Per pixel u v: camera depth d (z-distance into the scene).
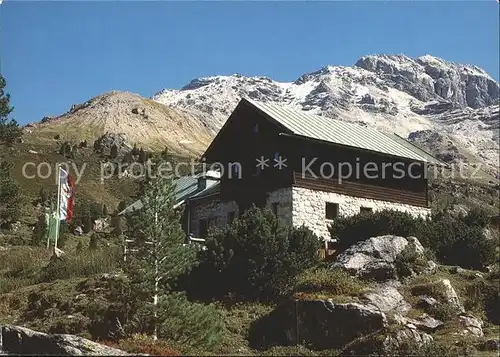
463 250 34.62
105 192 88.75
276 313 26.56
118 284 28.73
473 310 27.94
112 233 62.97
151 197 25.98
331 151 38.47
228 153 41.88
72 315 28.08
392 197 40.31
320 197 37.34
